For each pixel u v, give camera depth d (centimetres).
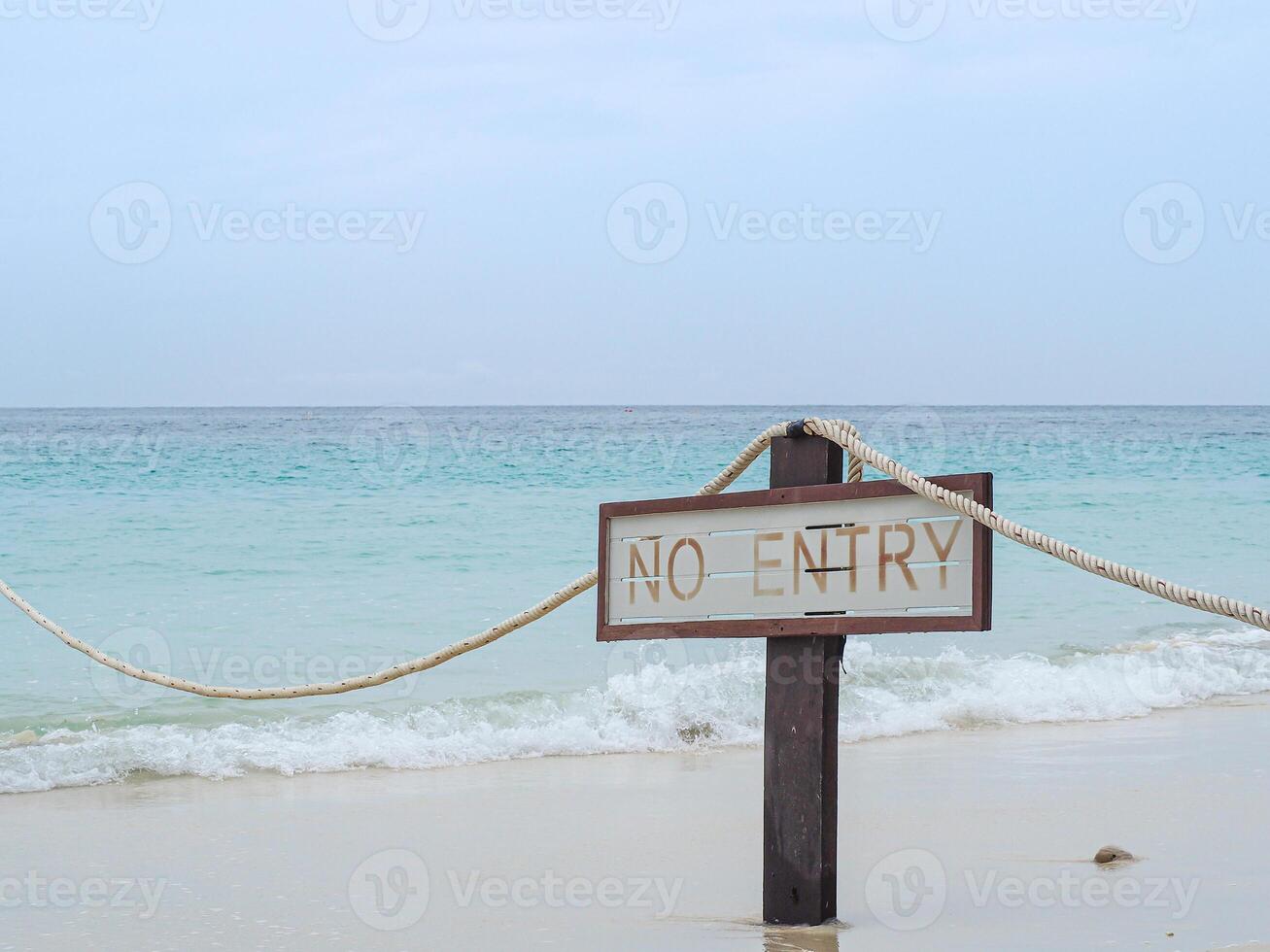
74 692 1022
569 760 867
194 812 671
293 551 1616
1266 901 452
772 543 412
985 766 785
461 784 764
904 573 382
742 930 416
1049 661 1216
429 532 1739
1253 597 1593
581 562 1612
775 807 418
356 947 414
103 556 1551
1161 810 635
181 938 429
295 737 887
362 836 603
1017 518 2094
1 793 734
